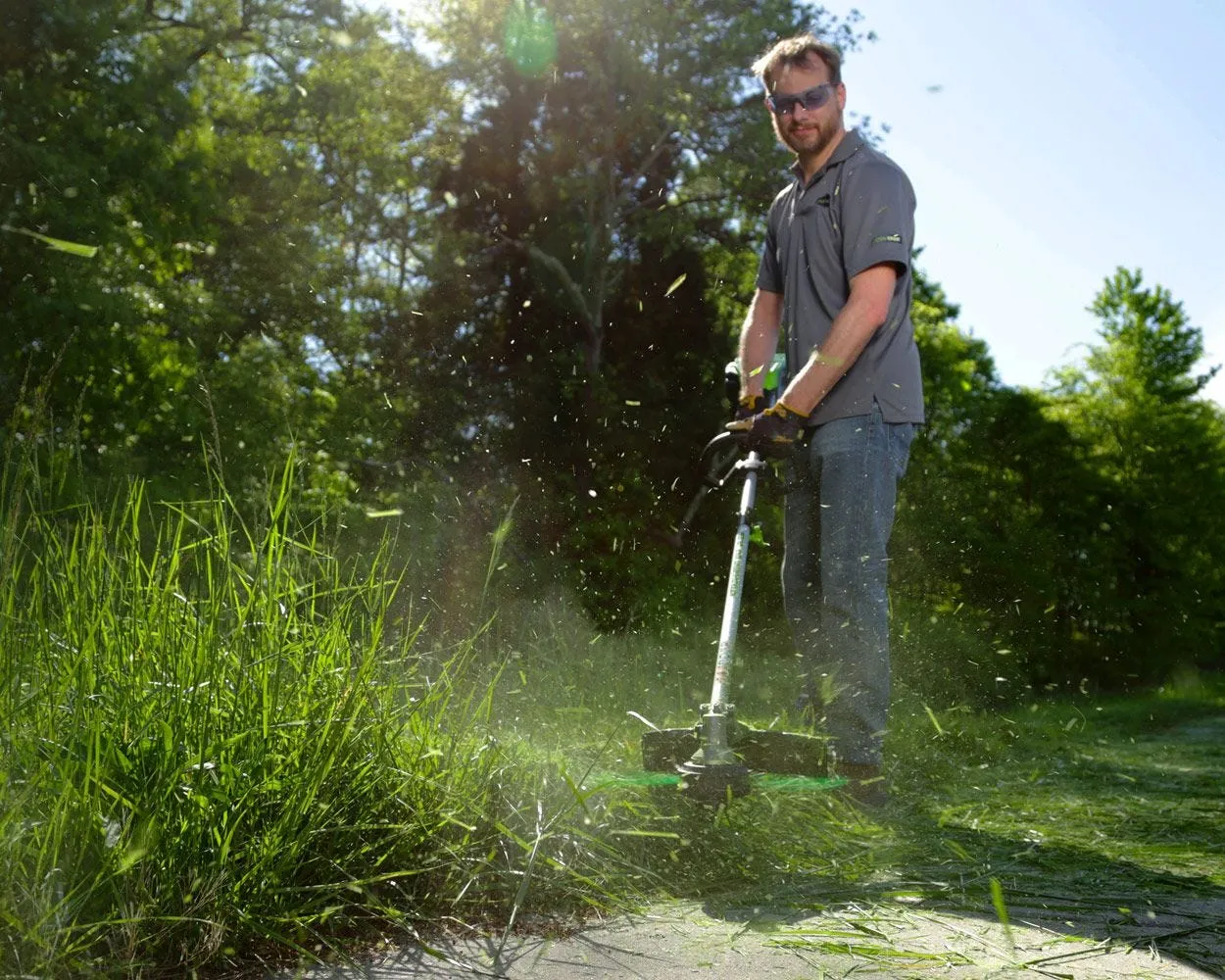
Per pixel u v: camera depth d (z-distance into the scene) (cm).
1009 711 737
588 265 1992
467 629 474
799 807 285
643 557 1479
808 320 349
